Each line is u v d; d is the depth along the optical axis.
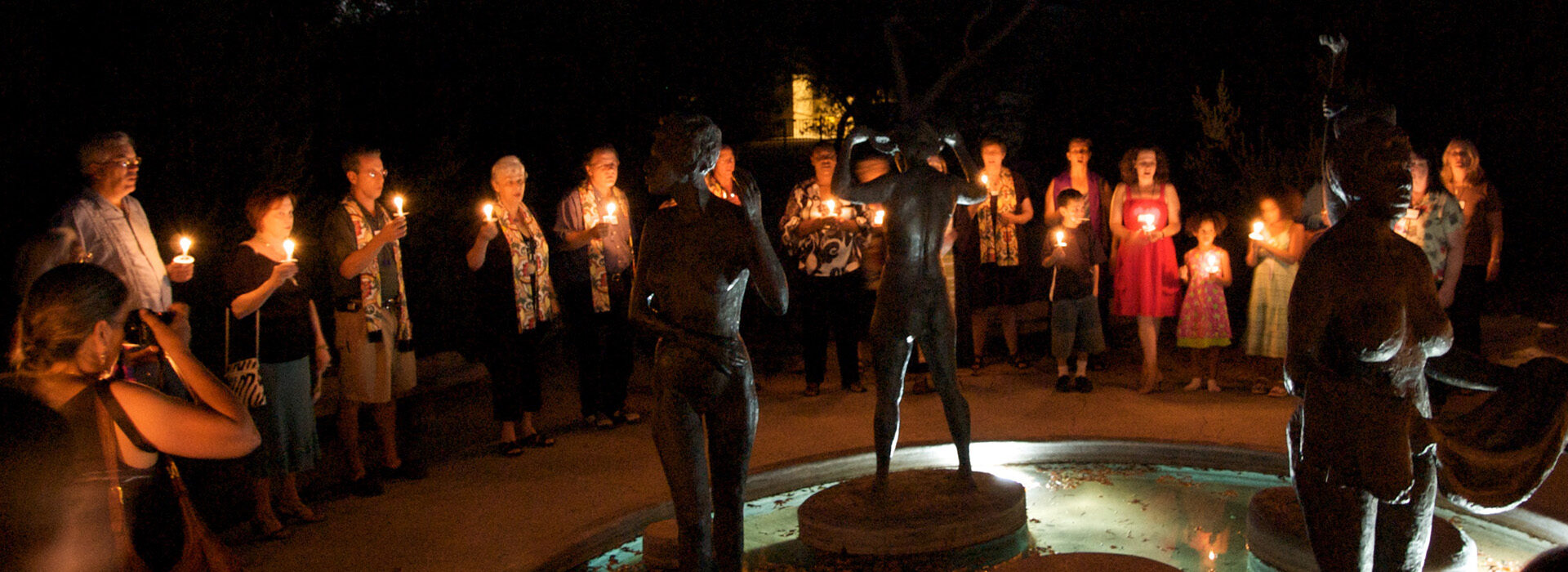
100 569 2.51
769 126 17.00
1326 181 3.10
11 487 2.38
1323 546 3.02
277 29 8.06
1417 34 11.20
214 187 7.12
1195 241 12.40
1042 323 9.85
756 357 9.16
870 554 4.46
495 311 5.98
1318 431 2.94
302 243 7.71
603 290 6.57
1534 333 9.00
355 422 5.33
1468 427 2.99
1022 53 15.64
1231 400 6.93
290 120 7.95
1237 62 12.56
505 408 5.99
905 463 5.88
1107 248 8.41
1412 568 3.17
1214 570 4.18
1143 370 7.32
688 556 3.67
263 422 4.66
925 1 15.68
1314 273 2.97
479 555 4.42
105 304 2.60
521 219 6.11
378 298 5.32
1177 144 13.45
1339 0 11.45
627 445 6.20
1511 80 11.28
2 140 6.09
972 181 4.79
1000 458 5.93
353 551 4.51
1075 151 7.88
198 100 6.99
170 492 2.79
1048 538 4.64
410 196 9.20
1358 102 3.16
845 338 7.50
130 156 4.26
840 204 7.30
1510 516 4.53
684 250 3.57
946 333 4.72
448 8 11.05
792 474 5.59
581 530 4.67
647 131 12.16
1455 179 6.59
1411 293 2.89
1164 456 5.80
